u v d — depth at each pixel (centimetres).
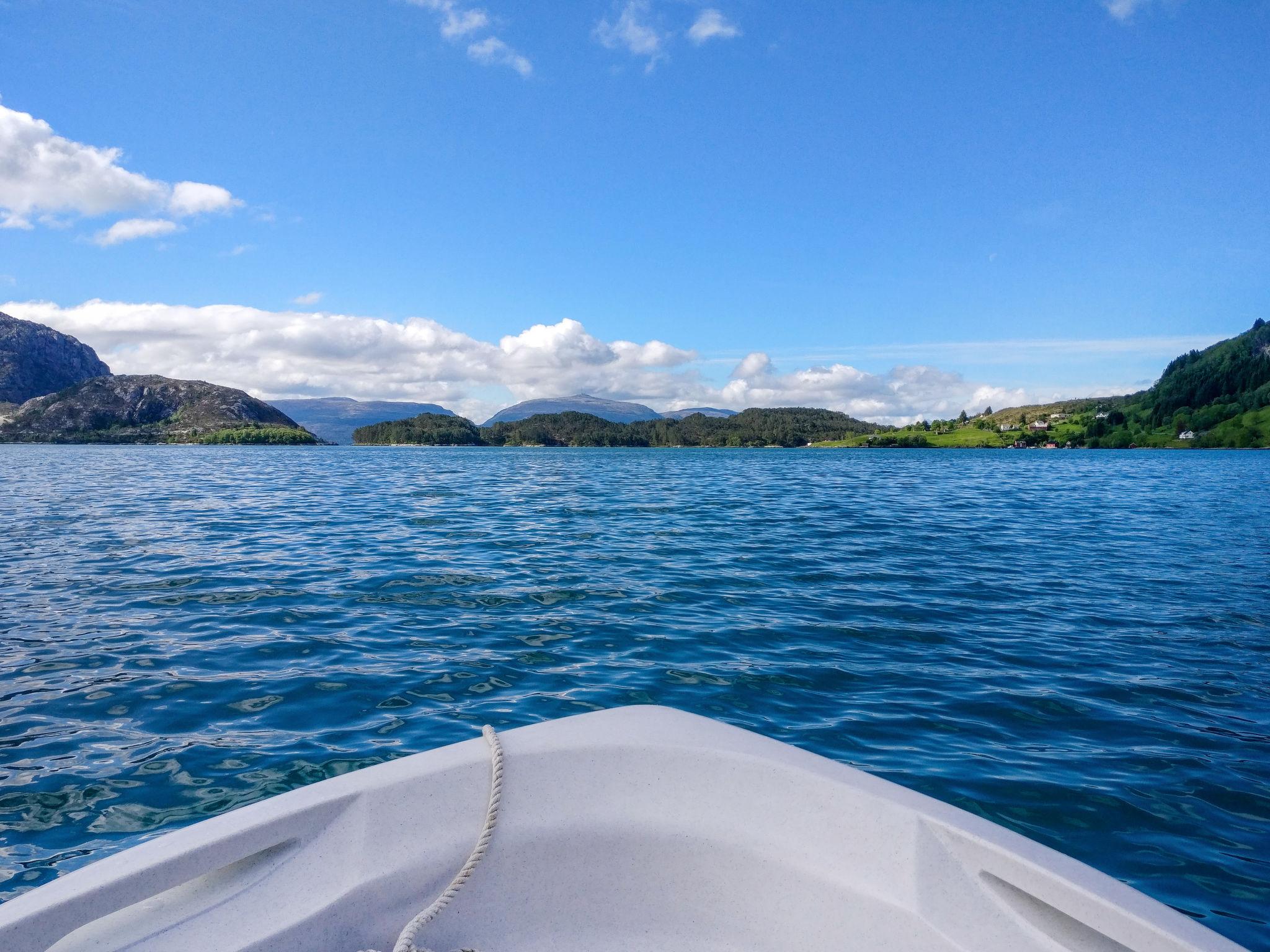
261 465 6006
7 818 398
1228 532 1738
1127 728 538
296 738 505
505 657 692
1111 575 1149
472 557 1255
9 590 959
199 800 420
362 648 715
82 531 1568
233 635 752
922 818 201
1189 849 382
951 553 1358
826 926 192
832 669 668
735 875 209
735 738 244
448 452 15525
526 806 215
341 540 1448
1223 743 512
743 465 6900
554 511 2102
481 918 198
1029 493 3169
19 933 151
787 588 1025
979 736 521
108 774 449
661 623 823
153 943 161
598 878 213
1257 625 834
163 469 5109
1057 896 172
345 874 189
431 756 226
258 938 168
